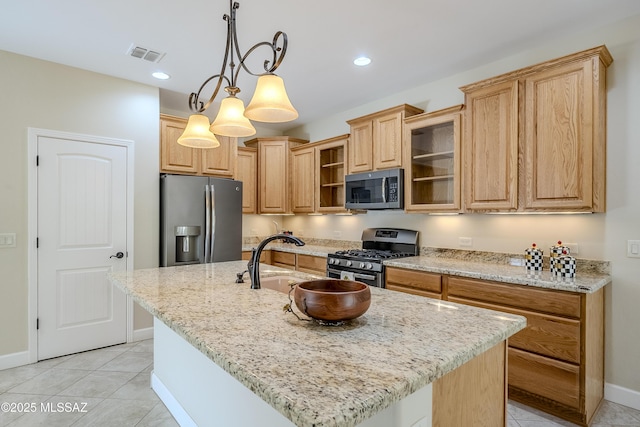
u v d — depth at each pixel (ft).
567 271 7.57
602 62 7.46
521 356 7.44
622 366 7.60
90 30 8.06
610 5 7.14
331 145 13.50
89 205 10.32
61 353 9.86
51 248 9.70
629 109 7.55
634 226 7.47
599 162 7.34
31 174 9.39
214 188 12.27
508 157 8.45
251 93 12.19
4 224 9.02
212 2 6.98
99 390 7.97
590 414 6.89
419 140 10.77
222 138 13.26
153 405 7.38
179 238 11.86
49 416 6.93
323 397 2.31
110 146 10.68
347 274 11.19
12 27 7.92
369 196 11.78
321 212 13.93
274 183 15.43
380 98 12.78
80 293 10.17
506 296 7.65
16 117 9.20
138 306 11.25
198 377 6.18
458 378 3.72
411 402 3.08
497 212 8.82
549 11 7.35
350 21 7.70
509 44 8.79
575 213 8.16
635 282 7.45
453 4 7.09
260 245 5.80
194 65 9.91
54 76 9.75
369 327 3.85
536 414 7.19
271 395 2.37
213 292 5.49
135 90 11.15
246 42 8.59
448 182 10.06
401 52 9.18
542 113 7.93
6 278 9.07
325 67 10.07
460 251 10.47
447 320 4.14
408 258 10.75
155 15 7.45
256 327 3.81
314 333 3.63
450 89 10.78
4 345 9.04
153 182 11.53
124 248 10.91
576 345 6.72
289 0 6.91
